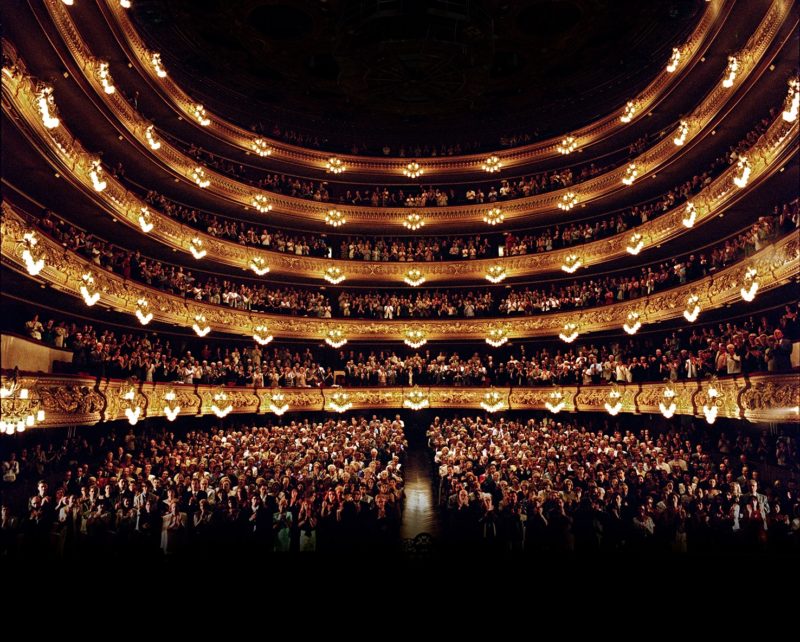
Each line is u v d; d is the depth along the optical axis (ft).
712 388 66.85
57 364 61.93
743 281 66.59
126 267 76.02
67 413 56.34
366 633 39.52
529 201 114.83
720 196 72.13
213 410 86.94
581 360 96.53
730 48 72.18
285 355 109.40
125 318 83.56
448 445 84.99
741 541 47.19
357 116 124.98
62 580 43.21
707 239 87.10
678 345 84.74
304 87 111.45
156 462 69.77
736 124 73.87
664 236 87.40
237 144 110.42
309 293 115.96
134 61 77.25
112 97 70.64
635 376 88.48
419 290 123.03
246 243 107.96
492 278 108.78
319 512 55.67
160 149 85.81
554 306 106.11
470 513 58.18
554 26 89.97
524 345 117.29
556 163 120.06
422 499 73.00
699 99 88.22
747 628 37.19
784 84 63.87
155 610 41.27
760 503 52.03
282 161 118.73
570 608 41.52
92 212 71.82
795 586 40.83
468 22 68.95
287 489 60.95
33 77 48.24
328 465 73.00
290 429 92.17
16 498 52.49
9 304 67.26
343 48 72.23
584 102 116.06
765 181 63.00
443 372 106.22
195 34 93.09
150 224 77.77
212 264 101.81
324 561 48.70
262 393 95.96
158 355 81.82
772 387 56.03
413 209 120.78
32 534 45.70
